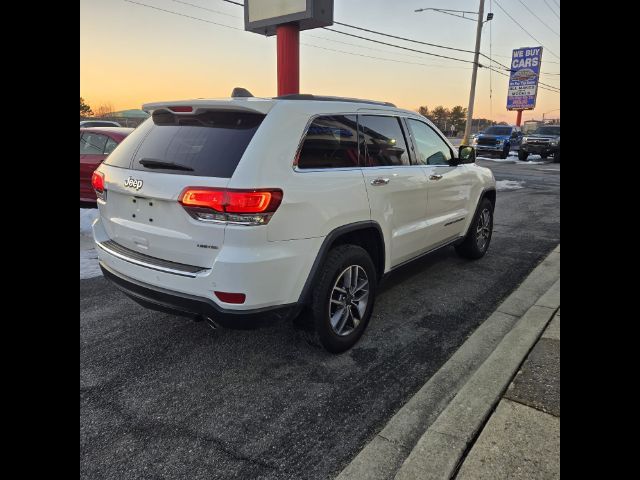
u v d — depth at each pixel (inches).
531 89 1391.5
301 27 494.6
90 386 113.2
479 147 1029.2
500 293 177.0
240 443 94.3
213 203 100.0
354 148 131.7
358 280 133.7
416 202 158.2
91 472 85.5
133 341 136.8
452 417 96.1
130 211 118.8
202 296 105.7
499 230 287.4
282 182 105.9
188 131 116.9
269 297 106.0
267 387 114.2
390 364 125.1
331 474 86.2
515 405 98.7
